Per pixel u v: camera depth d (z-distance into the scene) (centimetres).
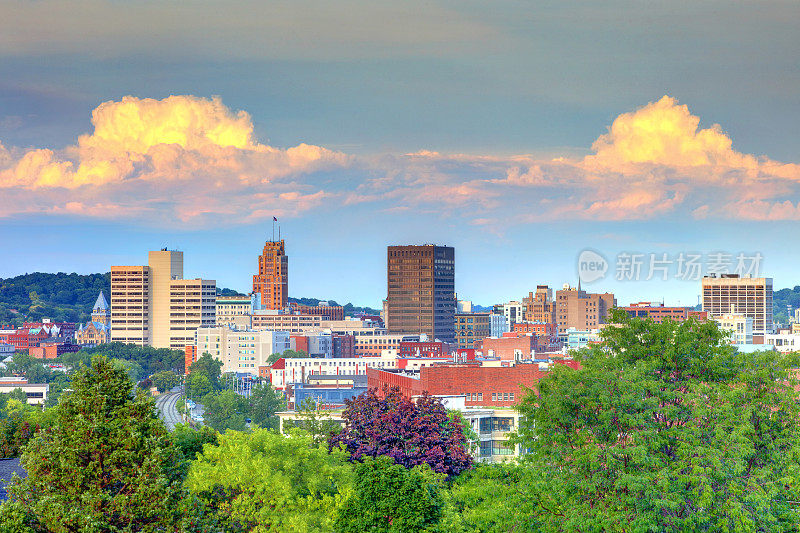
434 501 16588
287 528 17312
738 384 18275
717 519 16525
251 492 17875
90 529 13850
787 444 17575
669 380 18750
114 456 14675
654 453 17275
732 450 16688
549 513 17562
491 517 18275
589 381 17962
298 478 18662
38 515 14238
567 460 17800
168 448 15562
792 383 18212
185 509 14912
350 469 19500
